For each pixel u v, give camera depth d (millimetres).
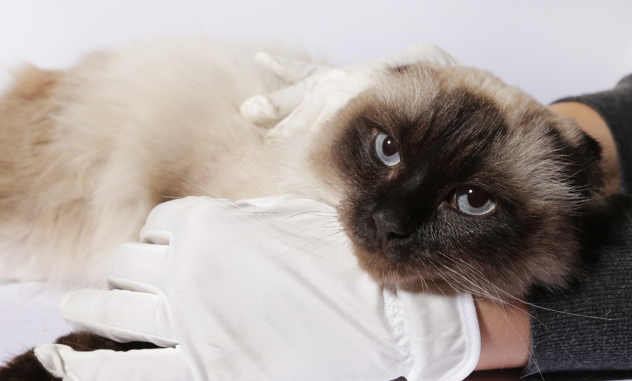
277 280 322
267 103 426
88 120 446
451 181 325
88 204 439
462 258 325
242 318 318
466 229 325
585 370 361
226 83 465
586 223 356
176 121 438
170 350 324
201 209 336
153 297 337
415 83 356
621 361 341
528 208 332
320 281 326
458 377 327
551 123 358
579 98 503
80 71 471
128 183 431
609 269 344
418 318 319
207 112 444
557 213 338
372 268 326
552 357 339
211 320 316
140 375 321
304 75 472
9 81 474
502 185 327
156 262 341
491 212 327
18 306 432
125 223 433
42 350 338
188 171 427
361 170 345
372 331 321
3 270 447
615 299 338
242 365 317
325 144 372
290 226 343
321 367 319
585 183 352
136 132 435
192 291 319
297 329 319
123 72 464
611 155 480
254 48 518
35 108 453
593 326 335
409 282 327
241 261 325
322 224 349
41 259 447
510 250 328
